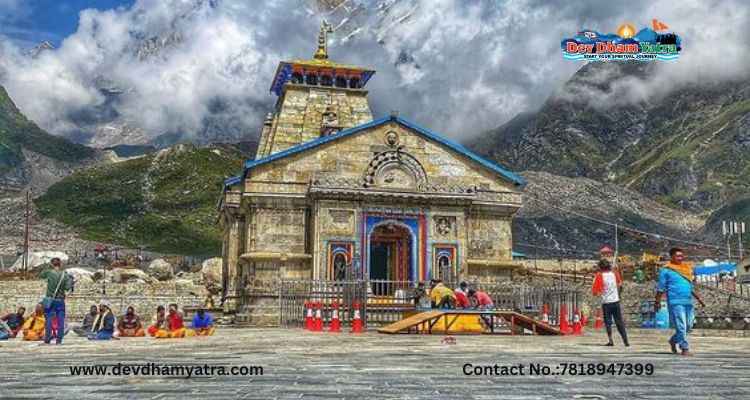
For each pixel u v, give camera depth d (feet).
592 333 100.78
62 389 30.94
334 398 27.45
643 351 57.00
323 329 109.09
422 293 118.11
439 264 144.46
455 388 30.83
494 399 27.43
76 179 599.98
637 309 134.62
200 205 583.58
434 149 152.05
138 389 30.76
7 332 87.25
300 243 142.10
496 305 116.88
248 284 137.69
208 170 652.48
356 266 138.51
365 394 28.73
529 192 449.48
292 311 128.16
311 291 118.42
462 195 145.38
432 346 63.98
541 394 28.99
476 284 132.67
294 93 180.34
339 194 139.64
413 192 142.82
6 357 52.60
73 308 166.50
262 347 63.67
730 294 123.75
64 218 526.57
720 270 189.47
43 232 479.41
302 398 27.48
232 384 32.60
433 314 90.99
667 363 44.37
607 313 65.41
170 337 90.02
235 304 154.51
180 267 296.71
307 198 143.02
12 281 175.01
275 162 143.84
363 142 148.05
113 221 526.98
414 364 43.37
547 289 110.11
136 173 624.59
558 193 460.96
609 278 65.46
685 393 29.58
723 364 43.78
